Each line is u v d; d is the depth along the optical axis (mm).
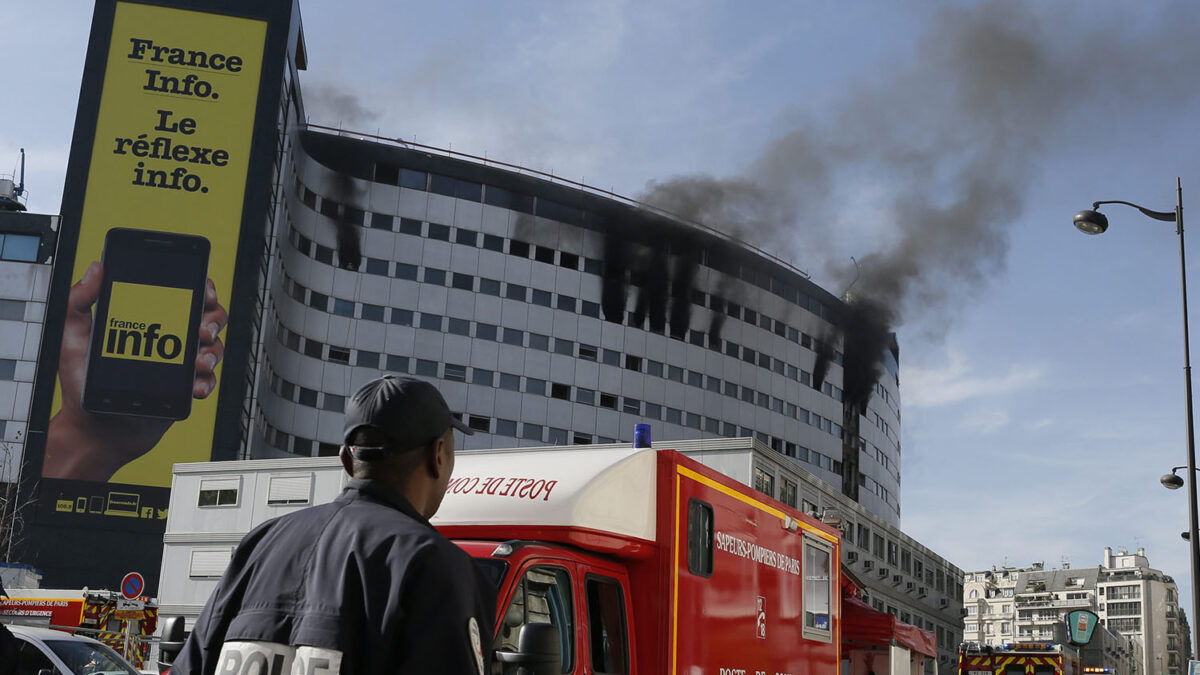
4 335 68562
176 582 53375
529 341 87375
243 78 74625
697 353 94375
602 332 90250
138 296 69812
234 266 71125
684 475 6504
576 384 88250
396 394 2279
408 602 1969
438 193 86938
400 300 84000
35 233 70562
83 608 27234
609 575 6000
